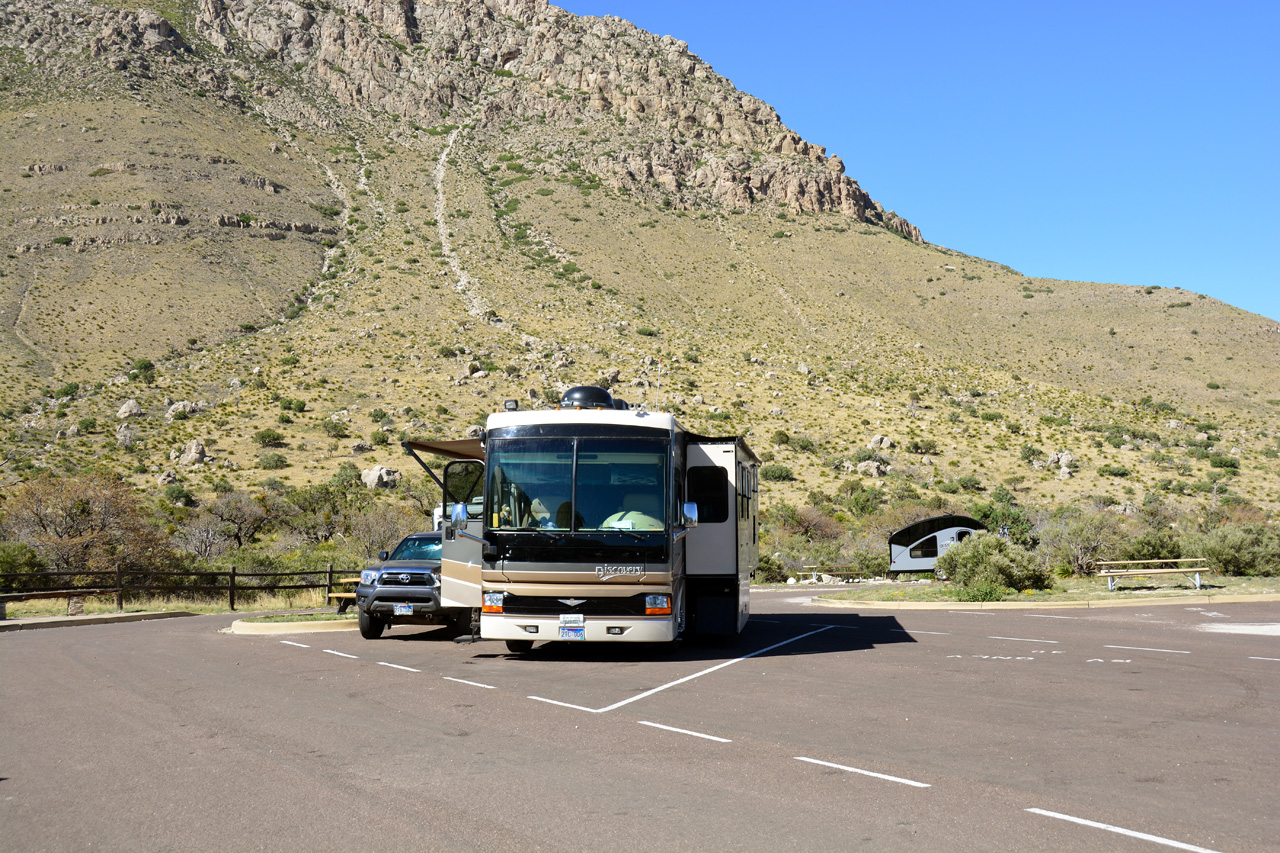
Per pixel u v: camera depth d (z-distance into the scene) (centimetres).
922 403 8119
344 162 16075
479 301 9888
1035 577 2275
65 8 17762
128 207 11112
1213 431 7938
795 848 466
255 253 11000
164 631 1667
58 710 847
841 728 757
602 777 602
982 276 12656
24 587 2266
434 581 1463
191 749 686
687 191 16275
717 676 1050
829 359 9281
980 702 874
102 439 6269
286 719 800
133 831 496
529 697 911
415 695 925
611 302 10419
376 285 10344
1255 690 923
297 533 4309
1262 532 2617
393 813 525
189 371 7700
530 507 1178
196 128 14750
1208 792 561
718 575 1340
